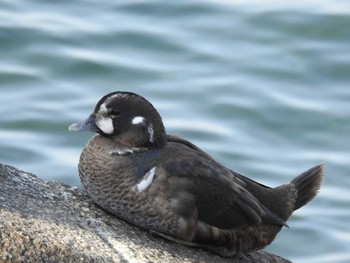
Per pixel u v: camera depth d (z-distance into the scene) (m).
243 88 18.45
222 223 9.04
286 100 18.19
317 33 20.11
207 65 19.09
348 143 17.39
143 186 8.82
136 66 18.83
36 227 8.18
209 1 20.84
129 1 20.75
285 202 9.64
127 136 9.05
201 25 20.25
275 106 18.02
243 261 9.28
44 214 8.48
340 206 16.05
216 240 9.04
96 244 8.34
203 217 8.97
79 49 19.08
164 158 8.97
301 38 19.98
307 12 20.47
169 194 8.82
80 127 9.16
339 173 16.70
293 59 19.41
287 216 9.69
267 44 19.86
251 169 16.61
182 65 19.06
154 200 8.81
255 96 18.23
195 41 19.75
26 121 17.14
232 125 17.59
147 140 9.05
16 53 18.92
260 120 17.75
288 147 17.28
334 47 19.75
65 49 19.05
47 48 18.98
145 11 20.55
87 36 19.48
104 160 8.96
